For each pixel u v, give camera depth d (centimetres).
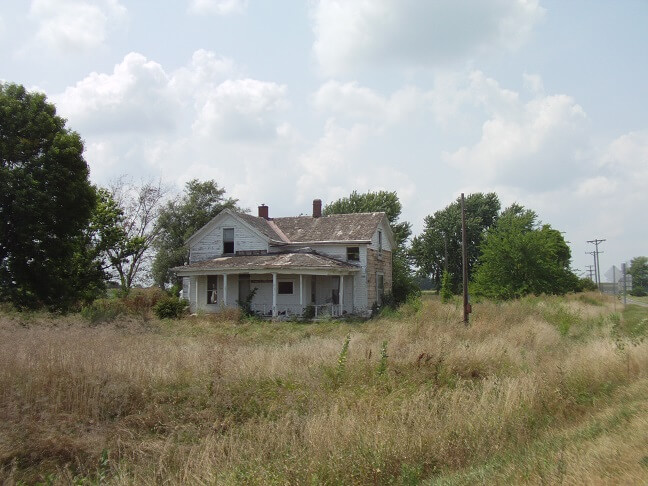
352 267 3756
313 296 3916
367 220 4100
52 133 2845
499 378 1210
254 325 2897
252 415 975
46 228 2775
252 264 3525
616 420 812
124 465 727
